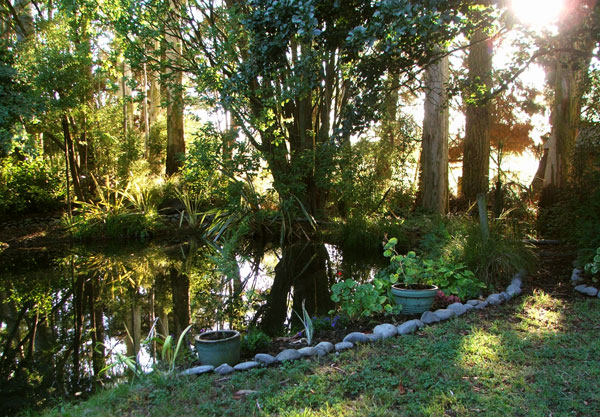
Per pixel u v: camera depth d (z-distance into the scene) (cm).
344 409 232
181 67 1028
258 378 279
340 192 1169
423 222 977
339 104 1051
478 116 1177
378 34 356
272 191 1095
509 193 967
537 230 858
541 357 291
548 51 535
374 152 1295
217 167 1039
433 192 1142
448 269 459
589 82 796
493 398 237
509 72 597
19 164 1310
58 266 847
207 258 923
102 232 1142
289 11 366
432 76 1102
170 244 1091
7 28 1396
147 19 940
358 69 471
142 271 801
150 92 1761
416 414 225
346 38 376
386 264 803
